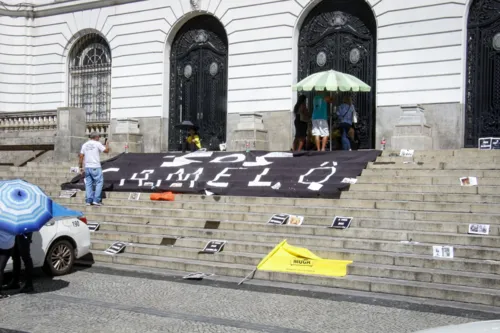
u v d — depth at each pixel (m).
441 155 14.12
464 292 8.44
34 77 25.66
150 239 12.02
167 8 22.62
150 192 15.01
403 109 16.56
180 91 22.88
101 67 24.52
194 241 11.51
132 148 21.83
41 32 25.48
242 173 14.80
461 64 17.45
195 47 22.56
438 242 10.09
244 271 10.19
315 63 20.17
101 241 12.38
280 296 8.88
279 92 20.28
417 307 8.20
